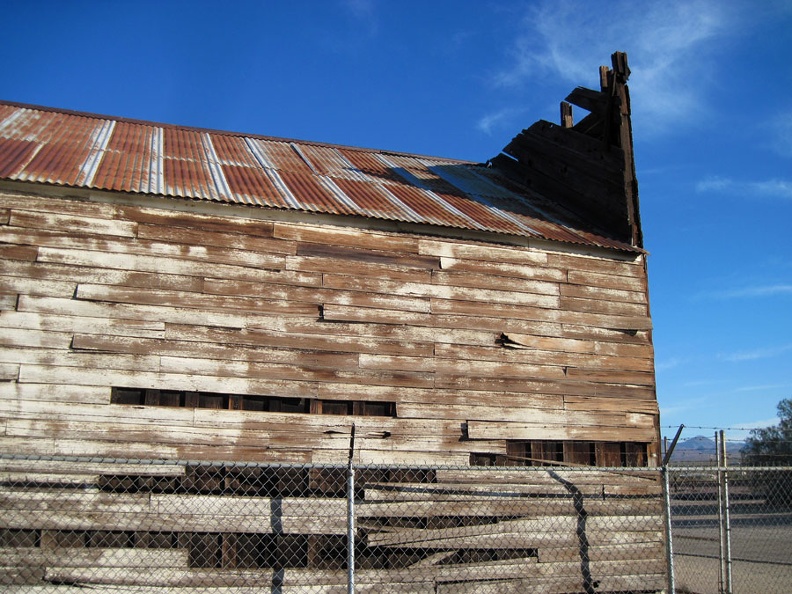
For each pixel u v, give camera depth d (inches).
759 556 657.6
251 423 397.7
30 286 372.2
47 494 348.2
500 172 716.0
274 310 416.5
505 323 468.4
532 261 488.7
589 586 434.3
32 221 380.5
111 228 394.6
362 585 383.6
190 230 410.3
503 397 454.9
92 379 372.5
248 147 608.1
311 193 476.4
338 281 434.6
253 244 421.4
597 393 482.0
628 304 510.6
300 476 400.5
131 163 463.2
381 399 426.6
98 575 345.1
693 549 687.1
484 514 422.6
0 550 334.6
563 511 442.3
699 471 389.4
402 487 408.8
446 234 468.8
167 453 377.7
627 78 569.9
